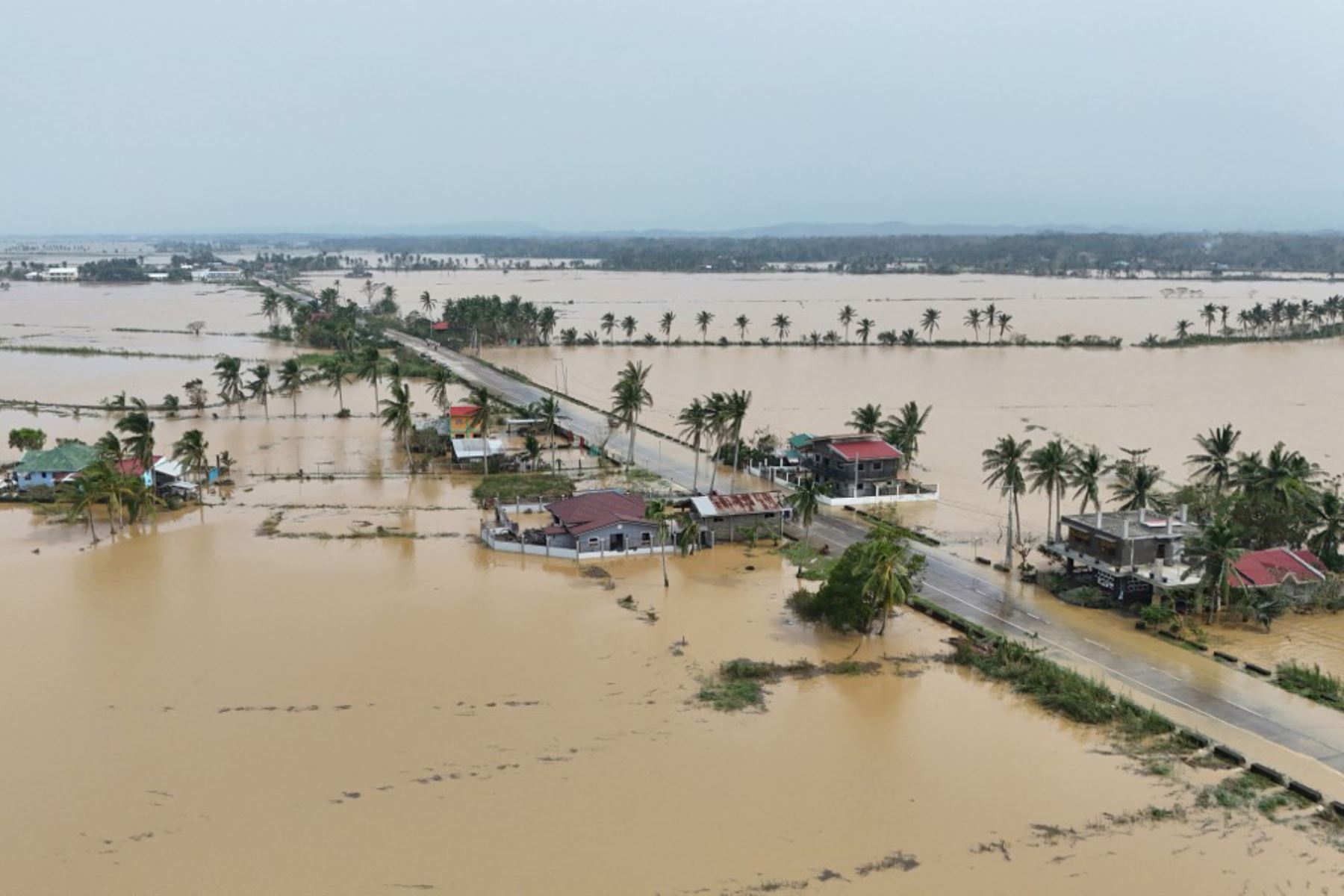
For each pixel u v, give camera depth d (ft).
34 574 270.87
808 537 314.96
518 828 155.53
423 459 414.41
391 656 219.20
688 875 144.56
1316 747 182.91
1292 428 484.33
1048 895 140.56
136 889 139.95
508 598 257.55
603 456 420.36
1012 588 269.85
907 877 144.56
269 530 316.19
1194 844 152.87
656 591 264.93
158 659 215.92
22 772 169.68
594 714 193.67
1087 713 192.65
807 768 174.70
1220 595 242.99
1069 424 497.05
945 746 183.01
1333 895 140.46
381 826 155.53
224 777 168.96
